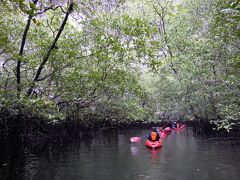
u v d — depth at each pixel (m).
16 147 12.23
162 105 32.72
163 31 23.38
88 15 13.05
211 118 24.45
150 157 13.77
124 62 14.60
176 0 21.95
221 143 18.59
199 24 20.44
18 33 12.94
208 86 19.30
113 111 28.69
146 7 23.06
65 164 12.04
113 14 13.96
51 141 17.61
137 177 9.62
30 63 12.27
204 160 12.51
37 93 12.86
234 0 4.11
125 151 16.16
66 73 13.79
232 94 16.53
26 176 9.83
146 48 13.00
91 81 13.84
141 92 16.25
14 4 7.06
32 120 13.45
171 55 22.48
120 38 13.30
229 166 11.09
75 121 22.02
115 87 15.22
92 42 14.13
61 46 12.91
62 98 13.48
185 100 25.88
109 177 9.66
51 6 10.98
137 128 45.41
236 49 14.56
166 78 26.08
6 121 11.59
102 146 18.78
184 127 43.09
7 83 12.46
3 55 13.09
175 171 10.46
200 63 17.66
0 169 10.94
